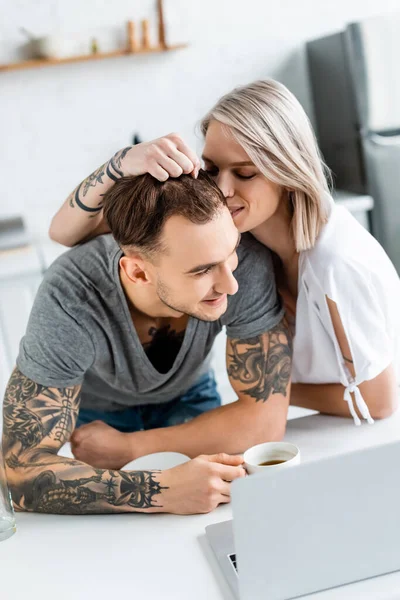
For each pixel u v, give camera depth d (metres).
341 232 1.40
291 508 0.92
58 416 1.33
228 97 1.34
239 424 1.38
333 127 3.54
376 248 1.42
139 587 0.99
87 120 3.60
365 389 1.41
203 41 3.63
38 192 3.63
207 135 1.37
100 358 1.43
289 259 1.49
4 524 1.18
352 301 1.34
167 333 1.47
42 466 1.26
